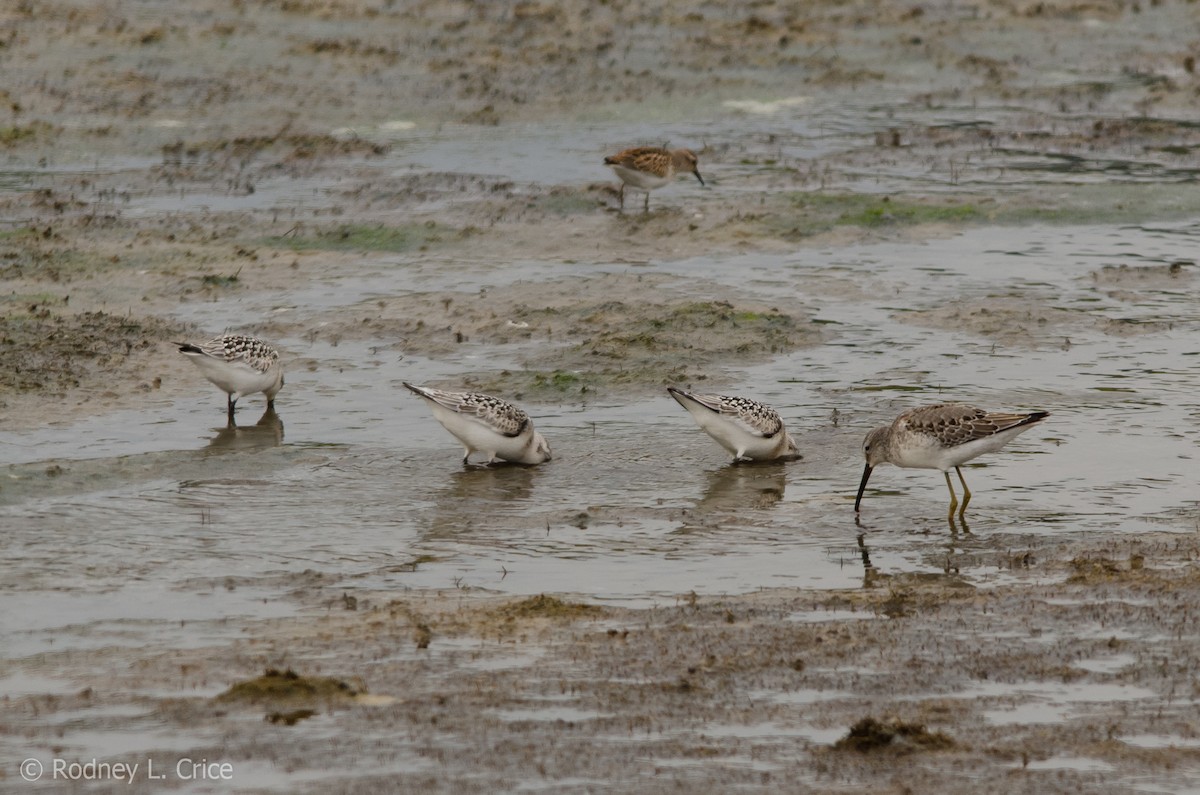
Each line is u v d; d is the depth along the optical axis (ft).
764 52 121.60
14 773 30.30
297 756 30.96
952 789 29.53
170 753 31.09
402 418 57.77
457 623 38.78
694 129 103.35
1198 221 84.28
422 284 73.41
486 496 50.34
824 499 50.29
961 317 68.80
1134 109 108.47
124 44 116.26
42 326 65.46
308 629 38.42
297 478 51.62
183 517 47.88
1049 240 80.94
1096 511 48.32
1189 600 39.50
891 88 114.21
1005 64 120.57
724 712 33.06
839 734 31.96
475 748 31.32
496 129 102.42
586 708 33.27
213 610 40.11
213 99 106.32
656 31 126.82
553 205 86.38
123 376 60.85
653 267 76.23
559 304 70.03
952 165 94.43
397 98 108.27
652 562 44.52
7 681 35.04
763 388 60.64
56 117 101.04
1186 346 65.16
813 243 80.43
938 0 138.92
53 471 51.06
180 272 73.97
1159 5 138.41
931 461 48.16
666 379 61.62
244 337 57.36
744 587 42.27
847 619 38.96
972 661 35.65
